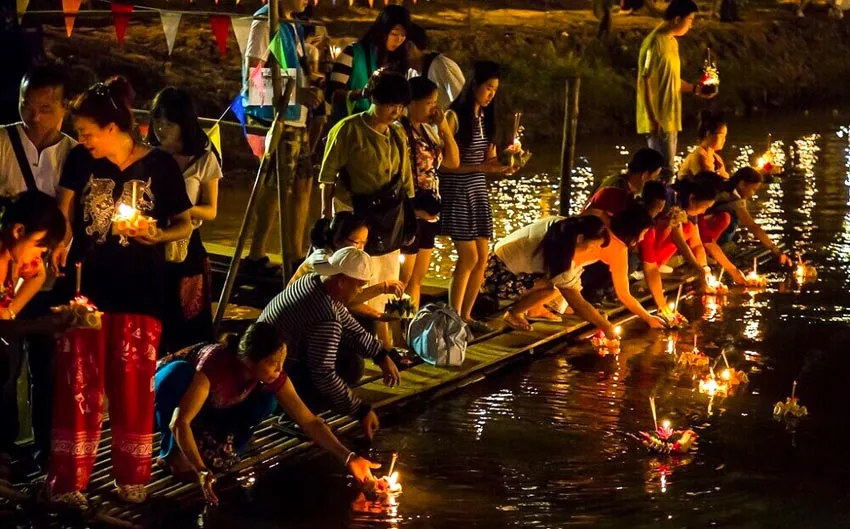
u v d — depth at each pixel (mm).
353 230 6984
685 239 10070
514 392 7680
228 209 13461
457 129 8281
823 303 9820
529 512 5891
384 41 8398
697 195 9883
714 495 6094
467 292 8648
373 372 7727
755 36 25594
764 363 8281
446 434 6945
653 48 11445
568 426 7090
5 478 5996
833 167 16734
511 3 25938
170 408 6059
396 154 7492
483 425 7090
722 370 8102
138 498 5809
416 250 7805
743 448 6742
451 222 8398
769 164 11617
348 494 6105
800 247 11852
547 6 26172
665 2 27953
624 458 6602
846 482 6281
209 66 17359
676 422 7145
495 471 6414
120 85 6348
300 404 6094
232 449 6152
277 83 7598
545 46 21375
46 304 5906
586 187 15414
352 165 7406
